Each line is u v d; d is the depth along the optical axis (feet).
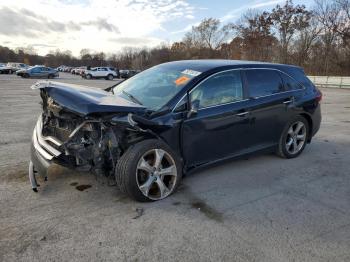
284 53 167.22
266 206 12.39
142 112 12.14
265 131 16.39
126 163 11.76
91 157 11.96
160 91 13.91
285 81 17.65
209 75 14.17
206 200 12.77
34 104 39.88
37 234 10.14
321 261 9.18
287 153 17.98
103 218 11.19
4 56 364.38
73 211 11.61
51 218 11.10
